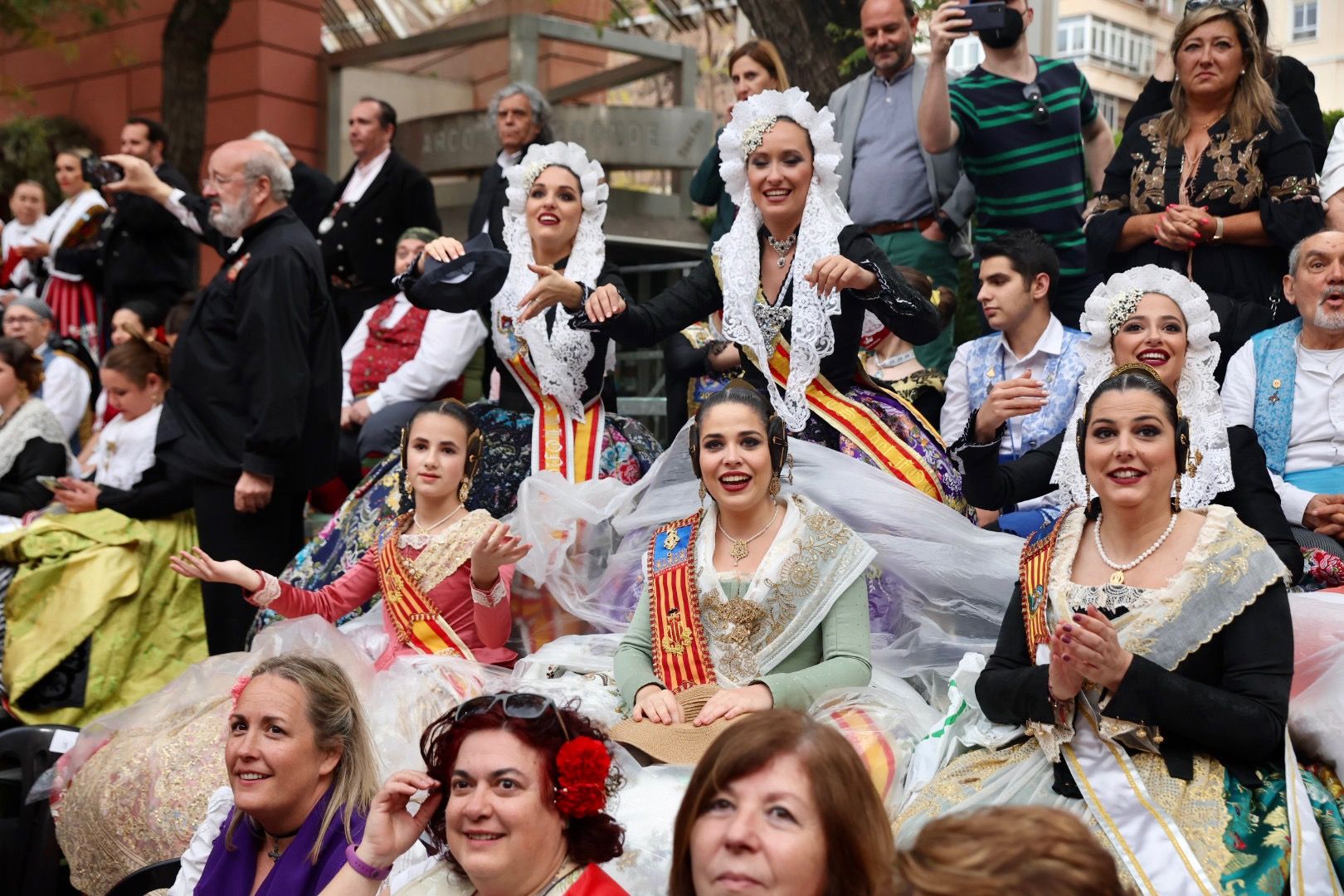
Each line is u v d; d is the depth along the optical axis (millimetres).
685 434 4793
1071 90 6125
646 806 3338
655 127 9539
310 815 3309
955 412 5340
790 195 4699
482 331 6875
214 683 4531
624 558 4758
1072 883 1642
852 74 7703
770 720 2291
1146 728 3148
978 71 6215
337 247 7816
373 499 5336
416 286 5230
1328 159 5328
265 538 5738
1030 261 5098
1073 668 3150
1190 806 3084
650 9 10789
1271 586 3236
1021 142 6023
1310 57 7176
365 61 11859
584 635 4781
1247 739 3102
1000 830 1700
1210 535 3283
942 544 4398
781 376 4785
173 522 6180
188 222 6520
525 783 2668
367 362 7031
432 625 4555
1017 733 3383
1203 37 5223
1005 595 4371
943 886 1658
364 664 4207
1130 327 4367
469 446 4773
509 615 4625
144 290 8320
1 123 13648
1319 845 3037
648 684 3893
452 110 11211
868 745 3541
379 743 3941
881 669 4188
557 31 10594
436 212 8078
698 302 4895
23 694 5812
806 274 4621
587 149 9602
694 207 9469
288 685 3316
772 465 4027
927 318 4570
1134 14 7715
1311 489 4609
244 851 3377
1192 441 4230
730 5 10445
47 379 7746
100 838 4242
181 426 5789
